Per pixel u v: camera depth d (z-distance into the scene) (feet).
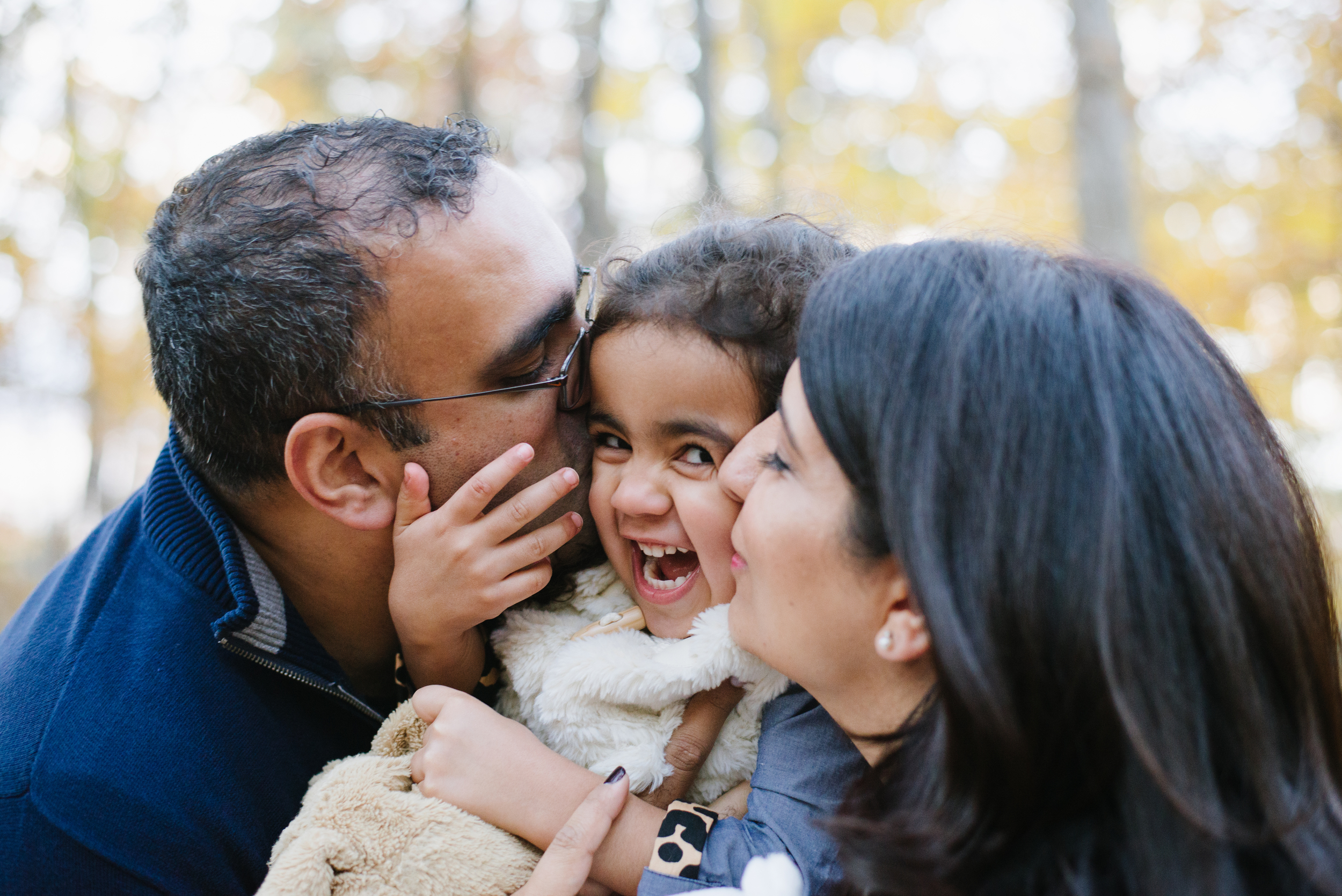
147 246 4.66
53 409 35.22
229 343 4.26
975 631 2.80
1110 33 23.35
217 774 4.13
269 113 37.40
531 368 4.52
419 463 4.47
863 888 3.07
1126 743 2.78
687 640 4.16
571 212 35.12
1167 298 3.27
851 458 3.16
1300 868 2.79
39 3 29.35
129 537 4.96
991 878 2.89
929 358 3.05
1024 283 3.13
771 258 4.35
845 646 3.36
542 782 3.86
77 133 30.83
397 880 3.56
